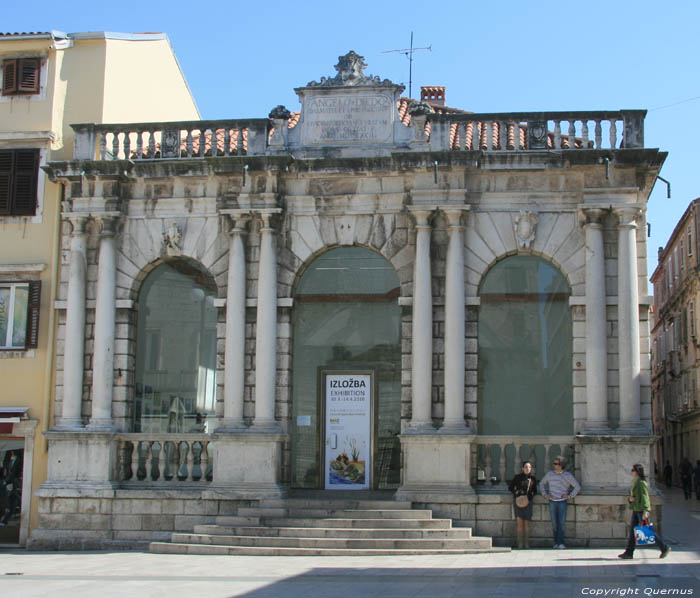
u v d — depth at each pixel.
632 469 20.72
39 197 26.75
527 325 24.39
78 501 24.61
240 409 24.50
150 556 21.91
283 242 25.23
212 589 16.22
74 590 16.22
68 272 25.97
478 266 24.41
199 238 25.56
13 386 26.05
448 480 23.31
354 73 25.73
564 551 21.84
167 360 25.73
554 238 24.31
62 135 27.38
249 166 24.92
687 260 55.97
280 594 15.59
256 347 24.73
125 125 26.19
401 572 18.20
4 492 25.95
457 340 23.83
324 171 24.98
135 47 29.17
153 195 25.84
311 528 22.47
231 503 23.98
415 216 24.41
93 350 25.44
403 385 24.28
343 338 25.33
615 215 24.03
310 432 25.20
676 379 61.81
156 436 24.81
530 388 24.19
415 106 25.17
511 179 24.61
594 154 23.86
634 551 21.67
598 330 23.58
